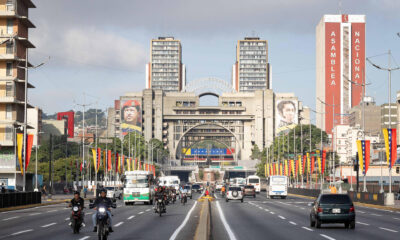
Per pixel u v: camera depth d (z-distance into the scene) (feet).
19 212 191.62
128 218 151.53
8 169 364.99
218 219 148.56
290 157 654.12
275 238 94.38
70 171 584.81
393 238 94.43
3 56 361.30
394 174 573.74
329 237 96.27
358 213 182.60
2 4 362.94
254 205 248.32
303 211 192.95
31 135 271.90
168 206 234.99
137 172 247.29
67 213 182.70
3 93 364.17
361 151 272.72
